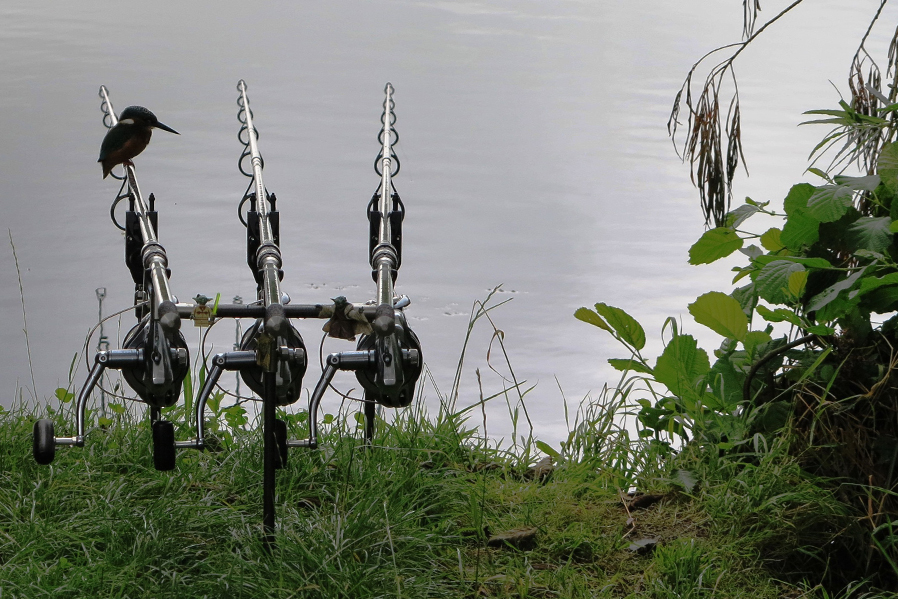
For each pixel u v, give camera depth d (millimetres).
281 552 2971
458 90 14312
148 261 3055
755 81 14719
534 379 6168
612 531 3467
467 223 9141
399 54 16656
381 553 3113
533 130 12328
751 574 3232
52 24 18000
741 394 3857
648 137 12109
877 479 3432
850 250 3684
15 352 6328
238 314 2914
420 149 11344
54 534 3148
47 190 9602
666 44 17562
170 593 2883
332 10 20391
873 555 3332
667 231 9031
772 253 3984
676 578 3168
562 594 3064
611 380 6152
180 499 3389
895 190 3695
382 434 3934
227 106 13023
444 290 7598
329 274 7723
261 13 20031
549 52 16812
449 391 5926
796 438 3590
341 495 3518
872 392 3463
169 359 2936
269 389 2910
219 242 8258
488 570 3176
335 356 2988
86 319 6930
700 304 3881
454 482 3631
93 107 12711
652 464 3861
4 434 3828
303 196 9742
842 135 4102
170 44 16844
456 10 20562
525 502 3600
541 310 7270
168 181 9977
